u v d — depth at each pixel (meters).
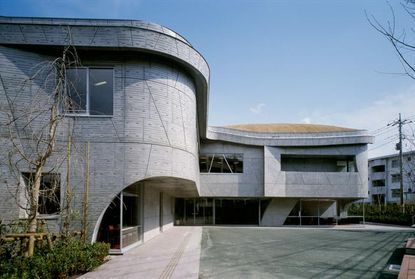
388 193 58.03
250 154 26.56
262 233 20.98
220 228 24.39
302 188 26.20
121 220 11.71
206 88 15.86
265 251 13.41
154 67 12.20
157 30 12.70
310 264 10.77
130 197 13.86
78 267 8.70
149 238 16.88
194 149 15.62
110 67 11.81
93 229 10.95
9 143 10.67
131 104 11.67
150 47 11.64
